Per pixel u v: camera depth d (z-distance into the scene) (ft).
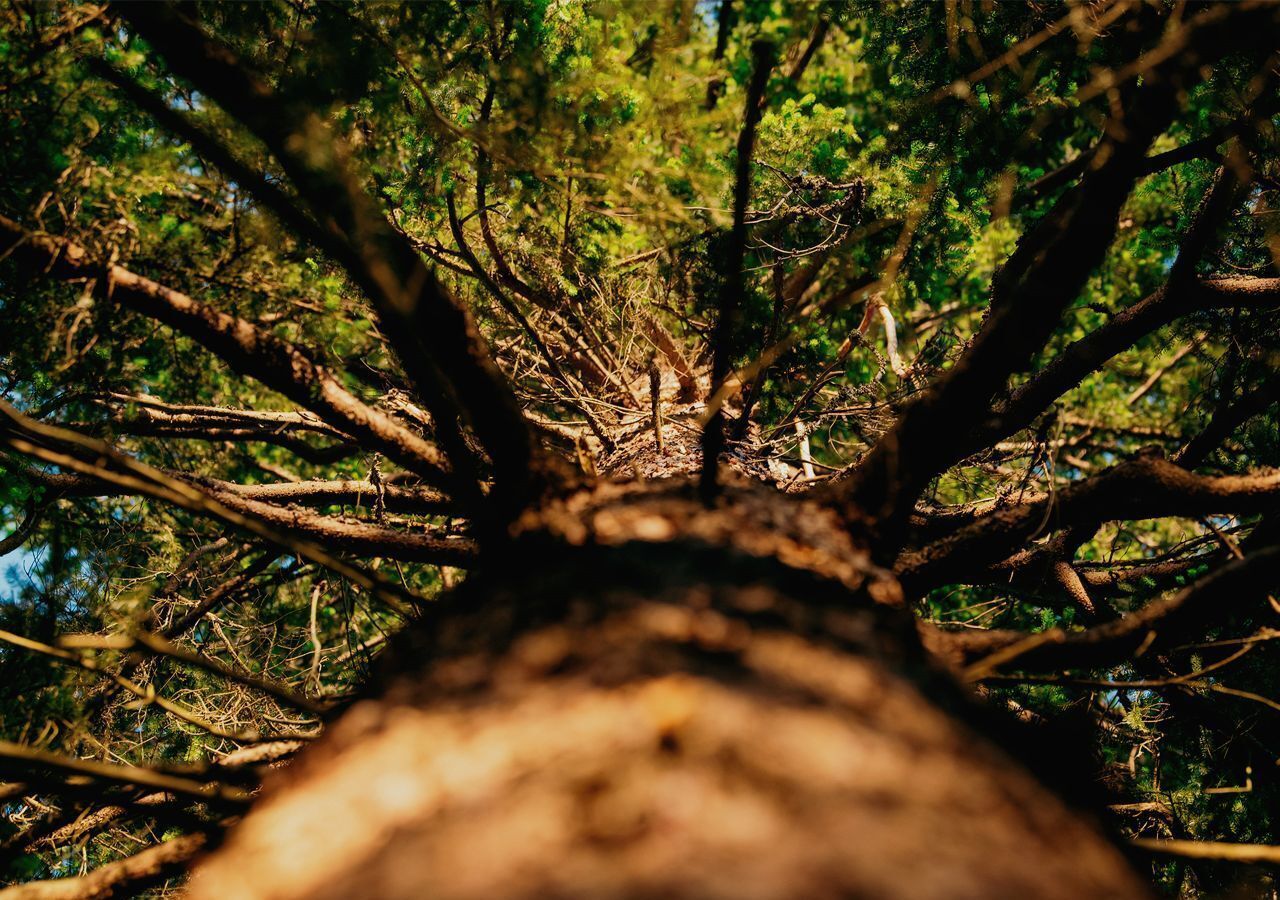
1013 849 4.88
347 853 5.28
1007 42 17.48
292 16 13.83
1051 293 10.29
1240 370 18.17
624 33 16.79
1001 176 18.48
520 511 9.81
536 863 4.30
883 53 19.80
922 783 5.14
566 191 14.38
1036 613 20.54
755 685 5.66
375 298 10.20
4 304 12.69
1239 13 9.36
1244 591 9.58
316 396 12.09
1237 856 8.12
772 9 23.67
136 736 17.81
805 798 4.64
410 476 20.80
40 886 9.71
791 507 10.03
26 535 15.81
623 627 6.51
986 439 14.88
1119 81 10.55
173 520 21.90
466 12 15.29
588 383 22.34
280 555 19.90
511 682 6.32
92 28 13.52
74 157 13.53
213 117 12.41
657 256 18.88
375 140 14.40
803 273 21.81
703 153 14.01
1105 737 17.34
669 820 4.41
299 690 19.95
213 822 9.80
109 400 14.94
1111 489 10.99
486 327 20.24
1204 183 18.75
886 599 8.62
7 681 12.46
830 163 20.01
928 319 31.09
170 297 11.55
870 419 19.04
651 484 10.39
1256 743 15.08
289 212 10.92
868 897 3.97
